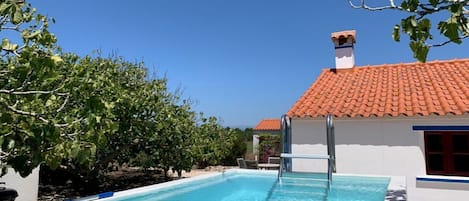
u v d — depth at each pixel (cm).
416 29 374
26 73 417
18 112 451
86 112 496
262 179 1590
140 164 1908
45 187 1683
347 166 1430
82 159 490
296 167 1517
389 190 1138
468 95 1355
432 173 1320
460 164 1280
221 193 1364
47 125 441
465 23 339
